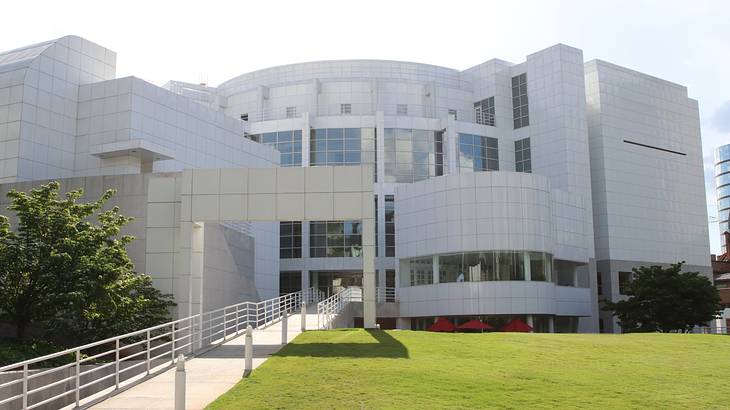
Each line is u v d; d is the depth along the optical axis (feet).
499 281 190.70
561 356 79.61
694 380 66.44
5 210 124.67
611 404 54.60
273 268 209.77
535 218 195.83
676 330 188.55
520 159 272.92
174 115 178.81
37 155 157.79
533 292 191.83
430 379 61.31
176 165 177.27
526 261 192.85
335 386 57.77
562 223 223.51
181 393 48.85
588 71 276.82
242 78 311.68
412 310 205.87
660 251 277.44
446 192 200.44
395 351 78.13
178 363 49.52
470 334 100.32
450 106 284.61
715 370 72.69
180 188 103.24
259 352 78.79
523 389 59.11
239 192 101.35
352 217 101.91
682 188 292.81
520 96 276.62
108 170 154.81
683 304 176.96
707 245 297.94
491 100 280.72
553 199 221.46
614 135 271.90
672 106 297.33
